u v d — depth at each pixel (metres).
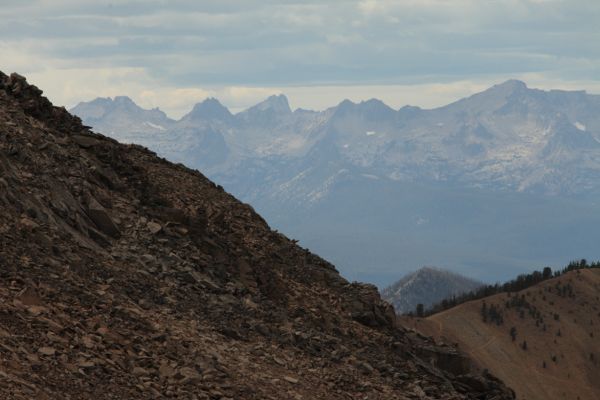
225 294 65.44
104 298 52.31
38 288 48.00
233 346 56.62
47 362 40.28
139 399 41.44
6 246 51.66
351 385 59.34
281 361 57.62
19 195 59.06
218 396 46.31
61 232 58.75
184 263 66.19
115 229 65.56
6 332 40.78
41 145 69.56
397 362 72.75
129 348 46.56
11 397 35.25
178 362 48.31
